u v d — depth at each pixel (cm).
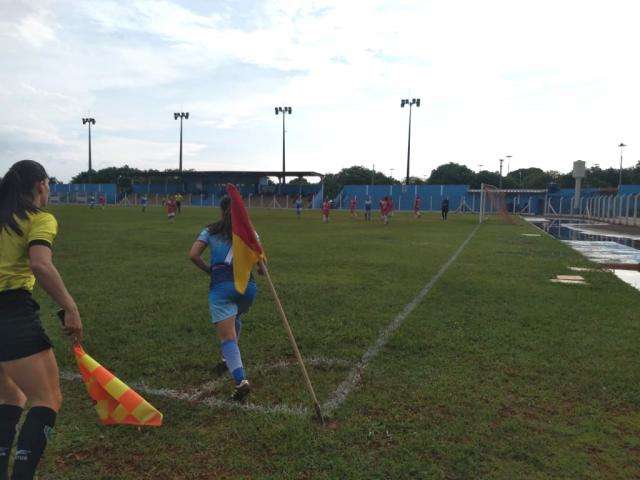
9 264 252
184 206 6544
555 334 576
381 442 331
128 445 330
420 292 812
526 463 308
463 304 727
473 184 9906
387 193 6469
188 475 296
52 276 249
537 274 1007
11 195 258
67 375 452
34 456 251
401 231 2239
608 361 487
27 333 253
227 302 404
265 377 450
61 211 4431
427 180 10375
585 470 300
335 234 2030
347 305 716
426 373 454
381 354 509
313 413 374
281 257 1255
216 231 423
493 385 427
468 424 356
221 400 401
